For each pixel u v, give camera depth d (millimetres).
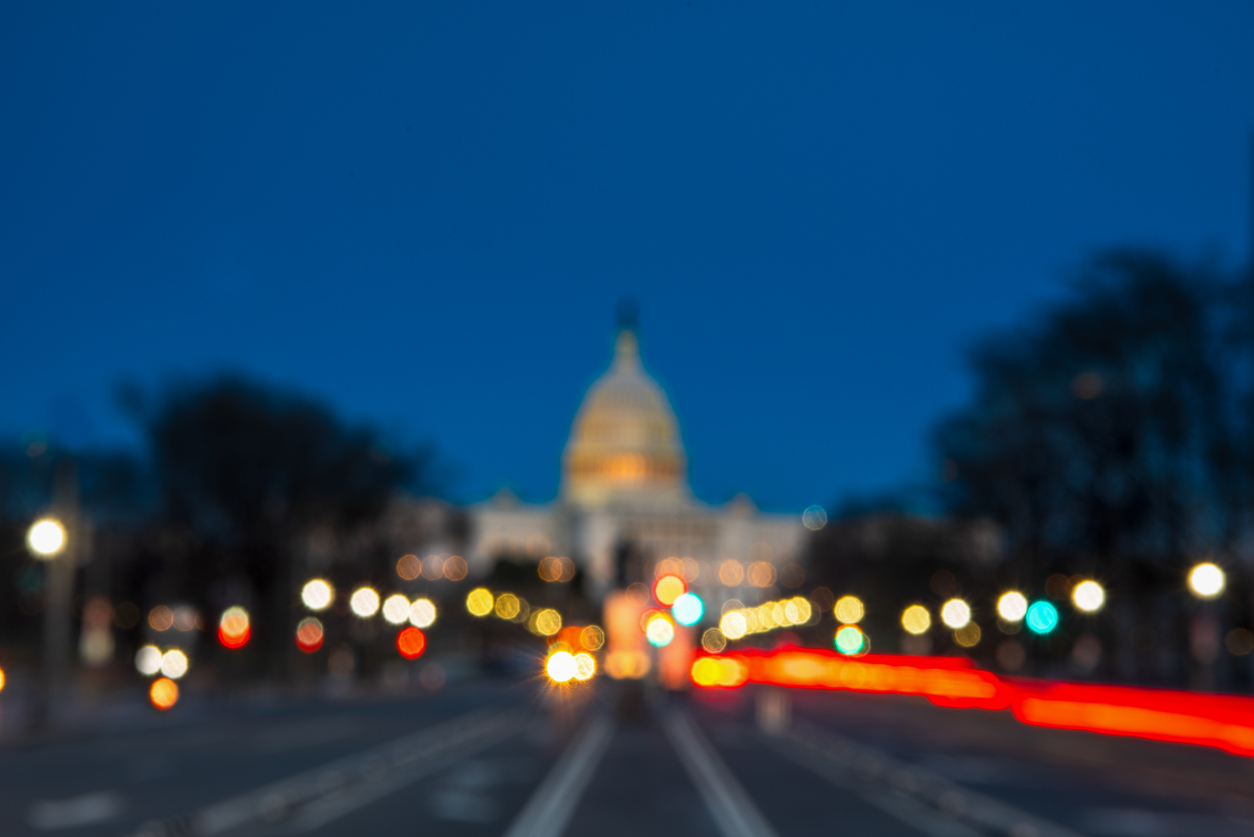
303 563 85938
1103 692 48125
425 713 59750
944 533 95875
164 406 81938
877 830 21078
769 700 50375
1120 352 62000
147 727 49812
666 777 30156
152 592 93062
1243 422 60000
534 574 168750
